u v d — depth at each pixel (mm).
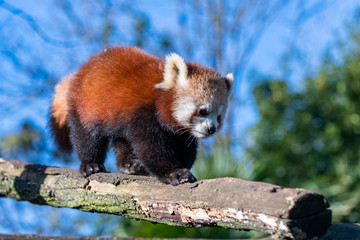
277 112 19938
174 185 6883
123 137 9719
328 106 19234
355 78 18938
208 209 6188
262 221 5602
